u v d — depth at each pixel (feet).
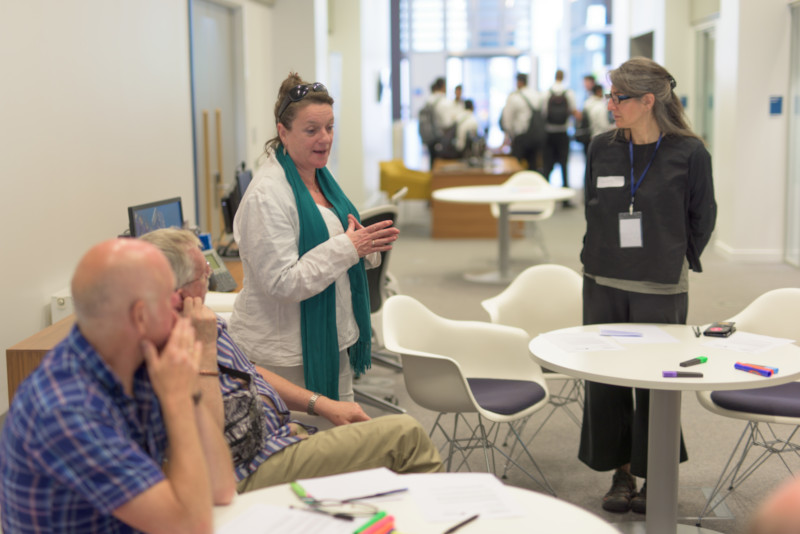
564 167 44.06
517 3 63.26
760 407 10.38
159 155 17.93
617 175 11.03
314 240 9.25
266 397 8.21
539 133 43.21
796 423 10.22
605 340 10.51
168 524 5.15
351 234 9.11
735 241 29.19
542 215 30.07
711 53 35.14
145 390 5.62
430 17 63.16
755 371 9.09
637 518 11.14
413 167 63.41
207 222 23.04
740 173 28.76
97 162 14.70
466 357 12.46
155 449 5.68
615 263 11.18
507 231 27.43
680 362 9.52
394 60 62.08
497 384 11.92
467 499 6.03
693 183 10.76
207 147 22.84
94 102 14.57
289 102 9.20
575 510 5.85
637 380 8.91
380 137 49.88
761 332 12.07
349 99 40.34
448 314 22.53
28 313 12.37
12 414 5.16
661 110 10.69
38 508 5.10
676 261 10.88
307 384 9.43
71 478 5.00
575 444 13.83
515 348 12.28
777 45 27.86
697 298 23.75
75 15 13.82
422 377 10.82
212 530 5.35
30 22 12.35
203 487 5.35
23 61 12.16
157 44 17.80
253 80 26.73
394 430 8.34
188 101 19.93
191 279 7.20
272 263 8.95
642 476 11.18
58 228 13.26
